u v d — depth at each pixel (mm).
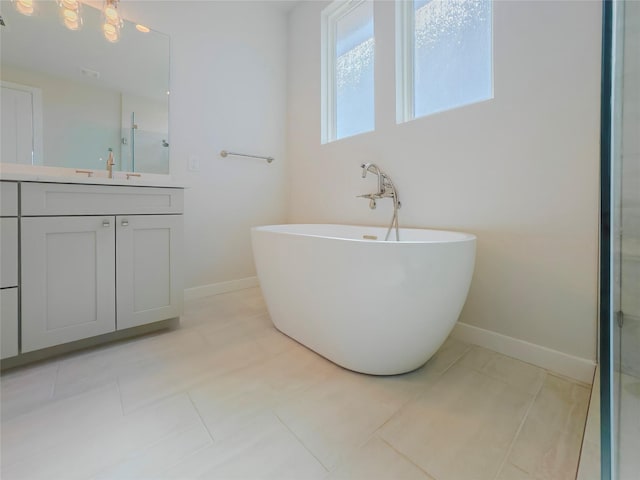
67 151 1708
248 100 2490
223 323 1726
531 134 1268
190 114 2178
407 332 1098
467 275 1160
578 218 1162
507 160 1343
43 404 981
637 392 547
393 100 1848
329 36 2436
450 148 1560
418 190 1719
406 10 1861
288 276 1399
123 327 1418
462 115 1505
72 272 1270
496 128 1377
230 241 2424
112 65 1852
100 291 1345
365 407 993
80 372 1183
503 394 1069
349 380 1153
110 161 1764
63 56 1698
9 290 1131
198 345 1440
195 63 2193
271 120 2648
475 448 821
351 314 1136
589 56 1119
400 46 1848
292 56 2688
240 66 2436
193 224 2223
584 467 749
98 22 1803
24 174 1142
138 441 831
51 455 776
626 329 561
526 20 1272
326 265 1188
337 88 2416
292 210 2736
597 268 1126
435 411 975
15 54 1569
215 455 789
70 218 1258
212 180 2309
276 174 2693
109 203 1365
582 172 1146
